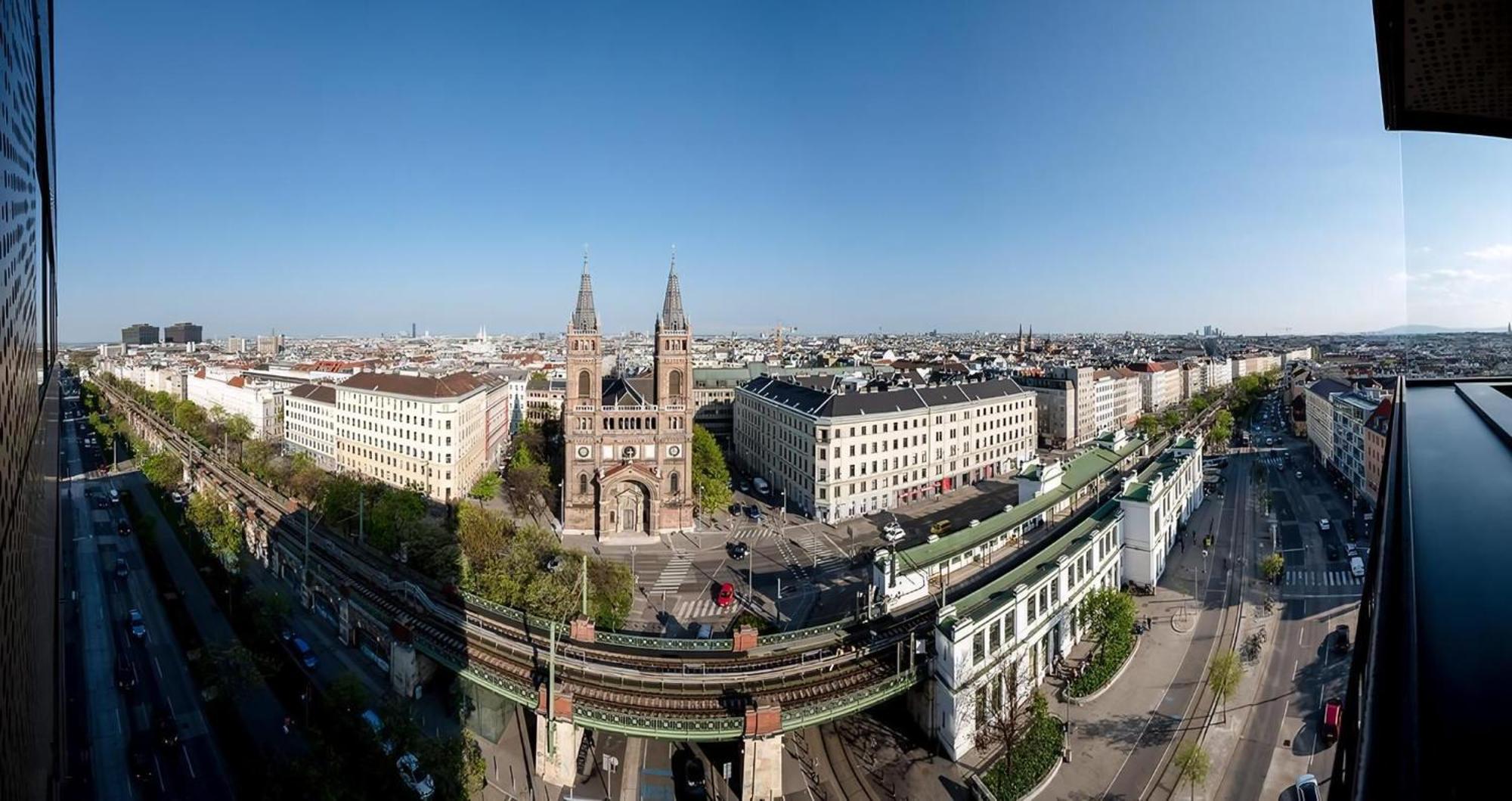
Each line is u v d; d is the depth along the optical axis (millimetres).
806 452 135375
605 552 111625
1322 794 53781
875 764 60781
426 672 71500
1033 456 177750
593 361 119750
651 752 63000
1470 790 4988
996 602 65688
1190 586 94875
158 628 82312
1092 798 55531
